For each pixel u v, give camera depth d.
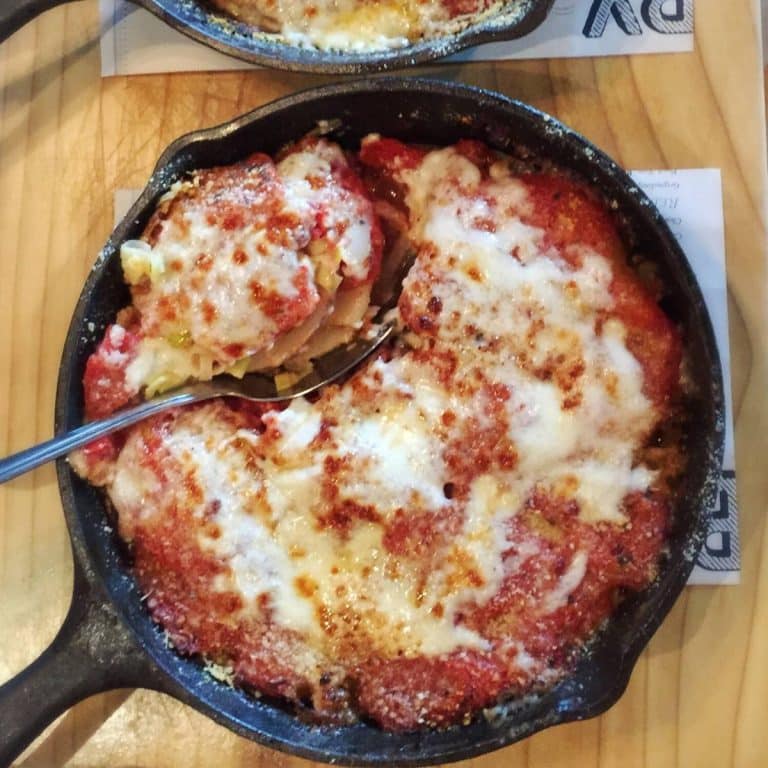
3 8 0.30
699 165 0.33
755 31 0.33
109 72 0.35
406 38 0.33
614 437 0.28
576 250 0.29
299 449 0.29
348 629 0.28
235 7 0.33
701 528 0.27
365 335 0.31
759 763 0.32
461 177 0.30
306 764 0.33
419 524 0.28
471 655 0.28
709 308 0.33
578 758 0.32
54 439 0.28
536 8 0.28
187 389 0.30
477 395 0.29
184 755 0.33
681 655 0.32
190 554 0.29
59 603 0.34
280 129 0.30
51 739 0.33
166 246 0.29
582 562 0.28
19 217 0.35
